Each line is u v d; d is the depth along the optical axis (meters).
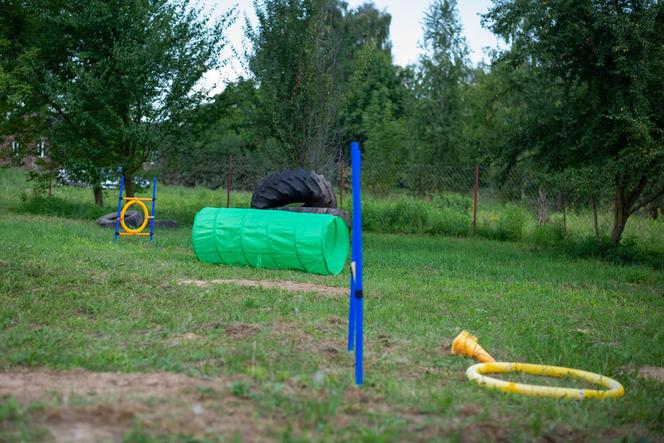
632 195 16.78
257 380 4.87
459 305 9.06
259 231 11.81
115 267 10.76
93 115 22.34
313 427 3.96
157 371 5.09
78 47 22.91
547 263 14.85
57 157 23.25
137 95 21.42
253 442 3.63
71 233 16.14
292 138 22.39
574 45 15.74
